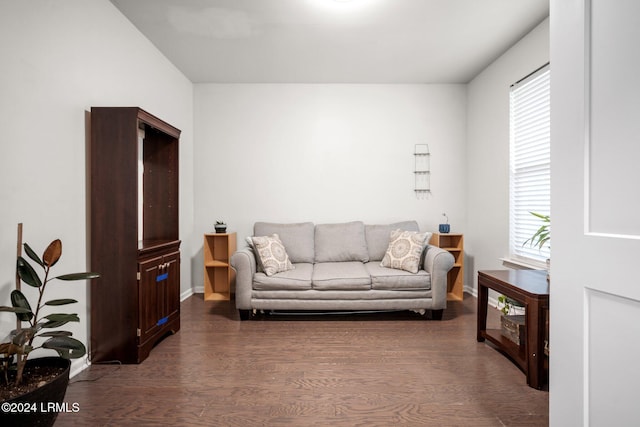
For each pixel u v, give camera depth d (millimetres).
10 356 1646
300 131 4426
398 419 1729
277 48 3453
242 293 3287
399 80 4324
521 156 3334
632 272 854
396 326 3162
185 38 3246
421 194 4449
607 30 934
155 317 2615
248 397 1936
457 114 4441
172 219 3135
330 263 3898
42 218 2004
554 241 1110
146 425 1684
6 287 1775
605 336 940
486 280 2660
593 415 979
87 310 2375
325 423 1697
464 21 2959
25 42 1881
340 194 4438
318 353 2543
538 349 2016
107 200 2377
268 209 4434
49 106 2051
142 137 3174
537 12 2836
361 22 2971
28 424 1439
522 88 3289
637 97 859
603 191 948
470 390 2008
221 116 4406
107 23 2629
